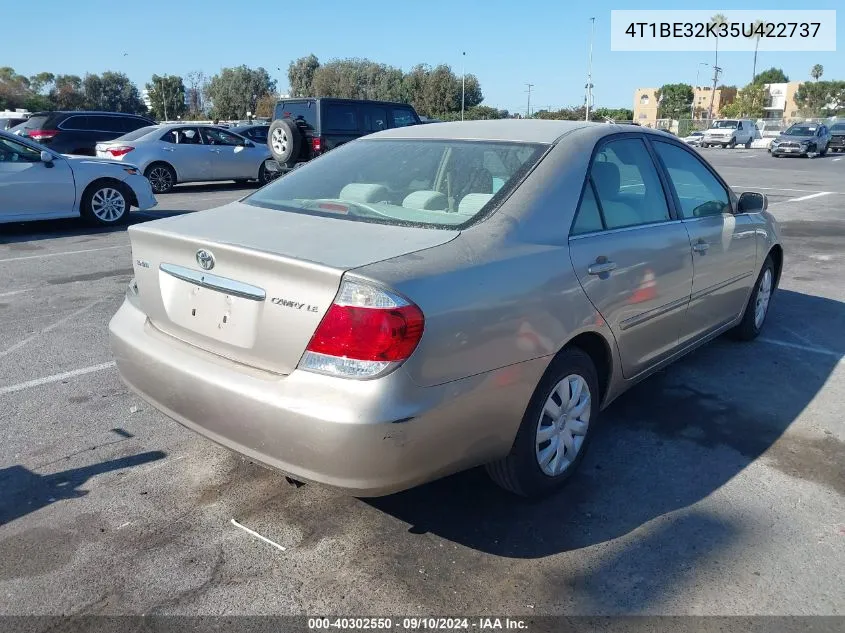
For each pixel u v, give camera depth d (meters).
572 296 3.05
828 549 2.92
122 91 89.69
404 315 2.40
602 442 3.83
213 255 2.76
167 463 3.53
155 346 3.00
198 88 78.25
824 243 9.98
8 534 2.94
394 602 2.59
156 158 16.02
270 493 3.28
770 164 27.78
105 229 10.69
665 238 3.77
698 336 4.37
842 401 4.39
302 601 2.59
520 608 2.56
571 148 3.39
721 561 2.83
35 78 90.94
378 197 3.32
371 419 2.37
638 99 96.56
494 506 3.20
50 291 6.81
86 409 4.12
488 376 2.68
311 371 2.48
